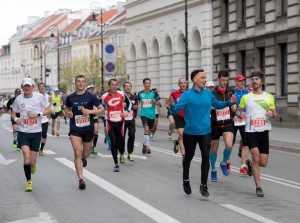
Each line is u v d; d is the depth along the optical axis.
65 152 22.06
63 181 14.30
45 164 17.95
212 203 11.23
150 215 10.12
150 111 21.28
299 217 9.90
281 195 12.19
